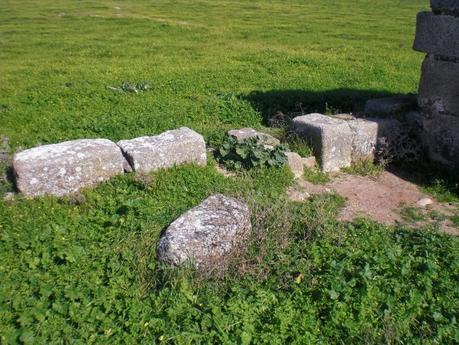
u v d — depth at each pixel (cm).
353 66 1310
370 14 2403
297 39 1733
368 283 412
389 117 762
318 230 487
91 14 2253
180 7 2573
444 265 448
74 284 414
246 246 459
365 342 364
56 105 926
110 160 588
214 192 564
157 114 854
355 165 705
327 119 711
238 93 1014
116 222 496
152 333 365
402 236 502
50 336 362
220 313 379
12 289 410
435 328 379
